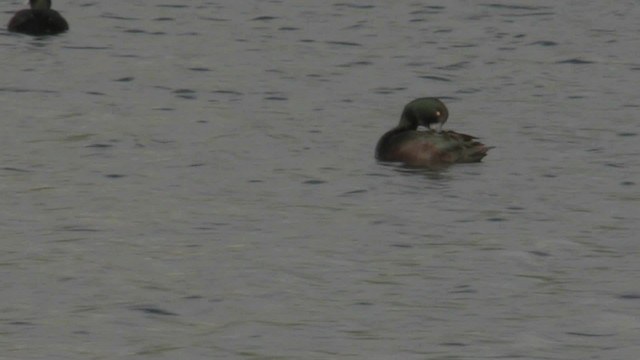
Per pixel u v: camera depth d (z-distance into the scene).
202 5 36.88
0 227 19.70
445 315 16.73
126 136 24.61
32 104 26.78
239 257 18.59
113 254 18.69
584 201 21.19
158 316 16.61
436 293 17.42
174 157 23.36
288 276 17.91
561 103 27.80
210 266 18.25
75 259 18.47
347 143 24.47
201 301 17.06
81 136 24.53
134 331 16.19
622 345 15.90
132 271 18.05
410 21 35.56
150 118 25.92
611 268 18.33
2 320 16.45
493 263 18.47
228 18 35.59
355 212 20.52
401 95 28.44
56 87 28.20
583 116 26.69
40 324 16.34
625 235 19.66
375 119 26.36
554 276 18.03
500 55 32.19
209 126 25.45
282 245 19.06
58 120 25.62
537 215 20.52
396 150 23.09
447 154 22.97
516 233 19.69
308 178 22.20
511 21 35.69
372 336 16.08
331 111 26.89
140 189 21.56
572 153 23.94
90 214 20.33
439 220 20.19
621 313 16.81
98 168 22.67
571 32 34.56
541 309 16.94
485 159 23.44
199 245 19.05
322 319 16.56
